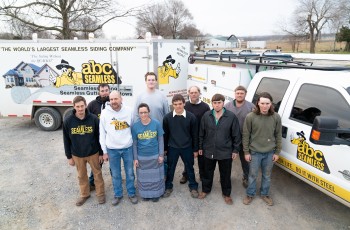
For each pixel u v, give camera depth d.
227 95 5.38
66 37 15.62
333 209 3.99
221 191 4.51
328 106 3.40
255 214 3.90
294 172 3.82
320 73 3.79
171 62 7.48
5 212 4.02
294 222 3.72
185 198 4.32
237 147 3.93
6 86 7.51
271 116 3.67
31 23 15.25
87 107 4.14
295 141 3.76
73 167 5.52
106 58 7.13
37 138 7.25
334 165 3.21
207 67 6.13
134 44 7.03
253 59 5.32
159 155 4.08
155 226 3.70
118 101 3.74
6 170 5.39
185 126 4.03
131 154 4.05
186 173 4.71
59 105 7.53
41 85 7.43
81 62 7.19
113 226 3.71
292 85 3.97
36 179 5.02
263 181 4.05
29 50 7.22
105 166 5.54
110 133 3.87
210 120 3.90
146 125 3.92
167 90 7.59
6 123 8.75
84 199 4.23
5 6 14.40
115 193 4.15
